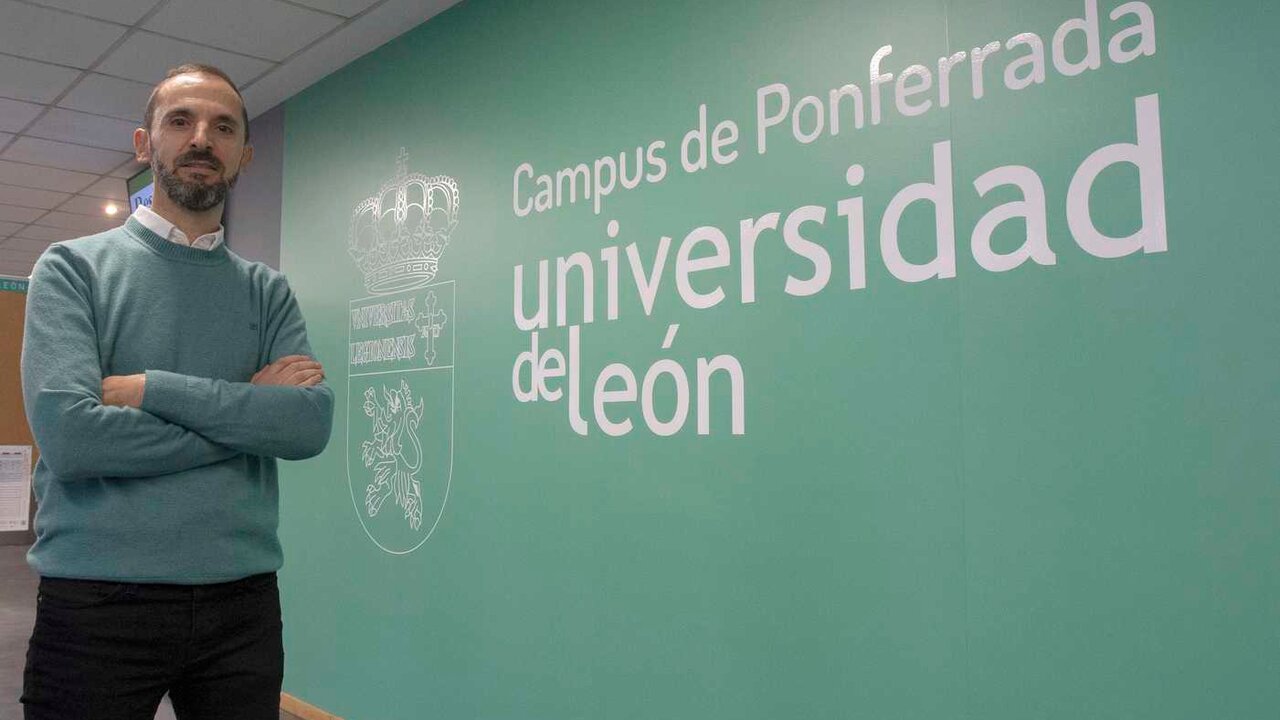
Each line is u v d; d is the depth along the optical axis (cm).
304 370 158
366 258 380
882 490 208
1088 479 178
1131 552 173
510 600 299
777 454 228
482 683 308
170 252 148
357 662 367
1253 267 161
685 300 252
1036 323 186
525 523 296
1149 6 175
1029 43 190
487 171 322
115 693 129
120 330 141
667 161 260
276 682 147
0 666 447
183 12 346
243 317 156
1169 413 169
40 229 720
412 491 345
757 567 231
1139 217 174
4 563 754
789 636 223
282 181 441
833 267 220
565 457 284
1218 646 162
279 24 357
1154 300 172
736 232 241
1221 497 163
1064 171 184
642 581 258
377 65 380
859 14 219
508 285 310
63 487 133
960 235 198
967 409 195
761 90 238
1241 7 164
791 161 230
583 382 280
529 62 308
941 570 198
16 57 387
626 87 274
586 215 284
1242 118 163
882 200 212
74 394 130
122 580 130
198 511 138
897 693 203
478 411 318
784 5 234
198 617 136
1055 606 181
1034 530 185
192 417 139
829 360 219
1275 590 157
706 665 241
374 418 369
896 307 208
